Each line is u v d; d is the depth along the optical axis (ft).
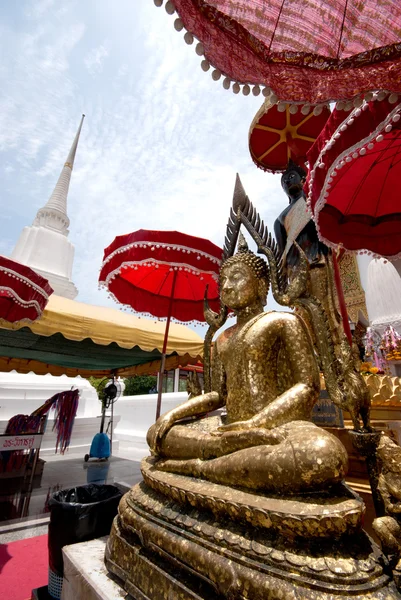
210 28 6.05
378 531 4.66
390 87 5.70
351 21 6.37
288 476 5.20
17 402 40.06
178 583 5.39
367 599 4.07
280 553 4.72
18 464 27.32
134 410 50.24
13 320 14.58
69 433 31.22
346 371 6.87
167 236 15.85
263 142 18.06
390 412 11.26
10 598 10.76
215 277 16.89
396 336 20.20
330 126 8.29
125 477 27.99
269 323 8.07
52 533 10.64
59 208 58.13
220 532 5.41
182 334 25.39
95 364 30.30
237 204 10.65
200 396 9.16
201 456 6.97
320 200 8.68
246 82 6.64
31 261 50.11
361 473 9.15
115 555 7.13
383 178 11.55
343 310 11.58
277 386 7.93
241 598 4.61
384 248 13.10
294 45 6.59
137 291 21.04
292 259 13.41
